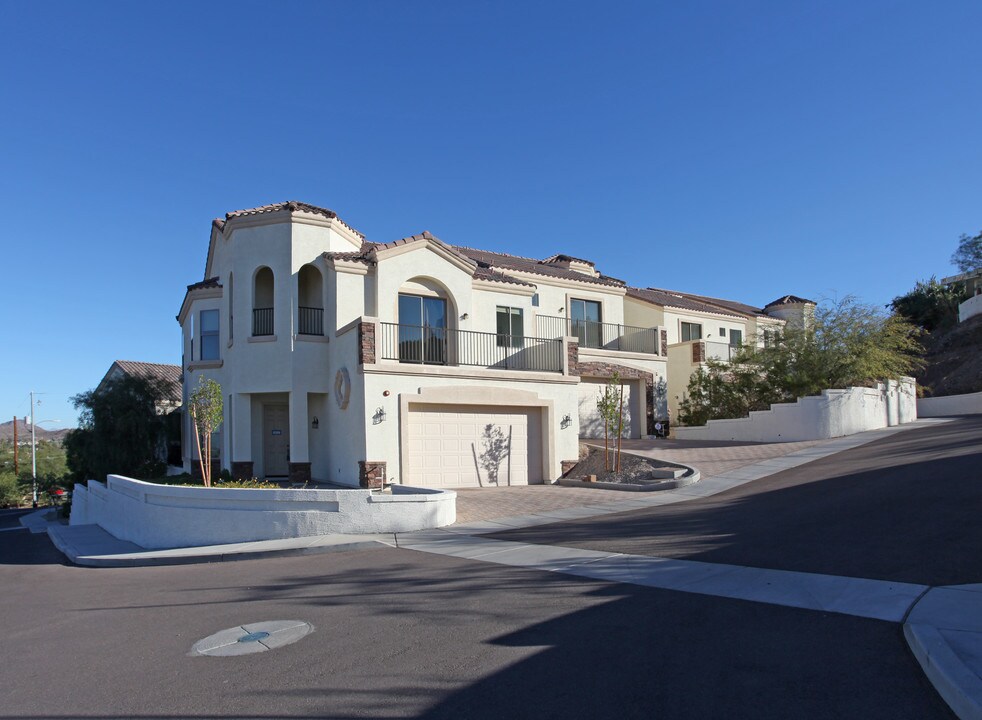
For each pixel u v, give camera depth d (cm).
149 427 2669
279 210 2108
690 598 734
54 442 7081
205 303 2395
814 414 2391
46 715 519
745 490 1571
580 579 859
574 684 517
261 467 2164
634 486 1814
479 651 603
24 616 879
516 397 2109
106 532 1855
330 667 584
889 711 449
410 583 897
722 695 484
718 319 3528
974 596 662
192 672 596
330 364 2088
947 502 1067
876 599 684
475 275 2353
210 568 1145
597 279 3019
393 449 1880
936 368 3775
